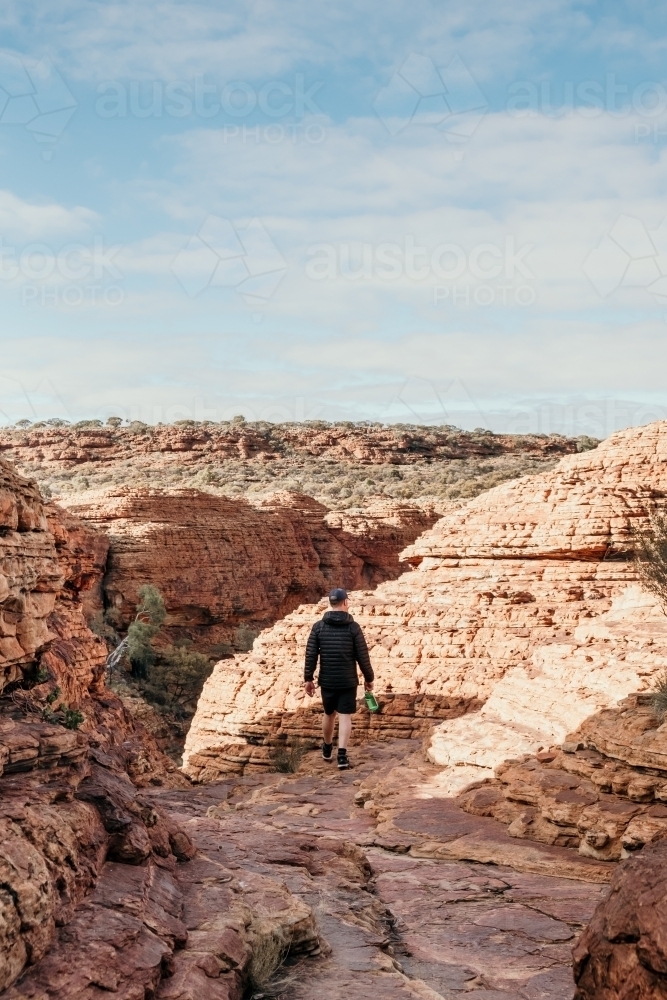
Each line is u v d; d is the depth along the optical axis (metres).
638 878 4.71
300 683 21.28
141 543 59.00
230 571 63.66
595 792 9.40
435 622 21.47
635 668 11.47
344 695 14.51
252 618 65.88
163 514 62.00
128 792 5.79
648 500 23.92
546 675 13.85
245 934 5.18
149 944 4.54
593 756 9.98
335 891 6.79
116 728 14.86
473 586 23.89
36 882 4.21
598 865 8.38
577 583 22.98
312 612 23.38
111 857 5.33
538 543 23.86
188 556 60.94
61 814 4.99
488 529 24.84
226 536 64.56
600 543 23.22
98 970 4.15
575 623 20.88
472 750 12.24
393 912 7.16
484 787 11.00
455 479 112.81
